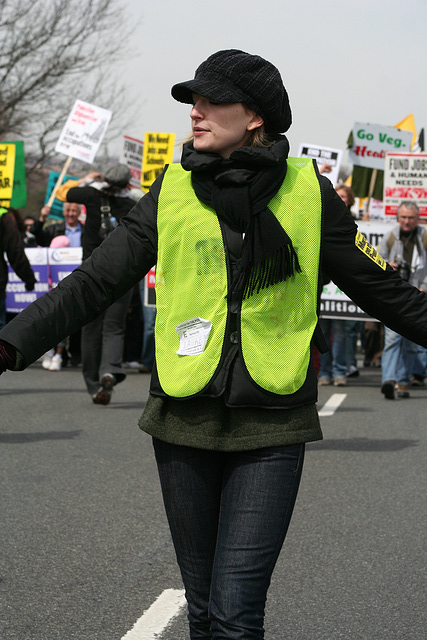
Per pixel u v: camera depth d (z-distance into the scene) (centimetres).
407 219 1150
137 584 464
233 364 280
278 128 295
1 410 997
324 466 726
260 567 276
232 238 283
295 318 287
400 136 1797
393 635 409
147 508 597
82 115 1620
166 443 289
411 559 507
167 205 288
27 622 416
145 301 1425
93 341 1019
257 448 279
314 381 290
